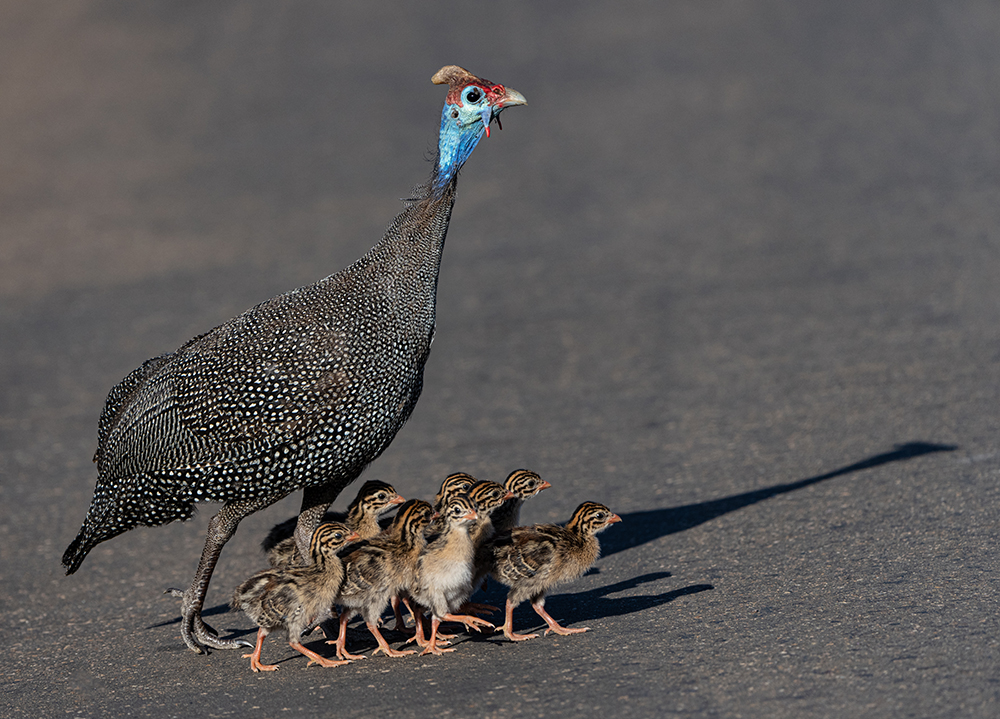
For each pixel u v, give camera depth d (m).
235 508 8.57
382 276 8.58
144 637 9.14
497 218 27.91
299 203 30.53
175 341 19.64
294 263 24.55
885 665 7.00
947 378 14.27
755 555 9.51
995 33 48.03
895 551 9.13
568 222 26.92
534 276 22.59
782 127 35.50
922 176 28.00
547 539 8.13
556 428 14.28
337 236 26.72
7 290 24.34
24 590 10.49
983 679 6.70
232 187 33.00
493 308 20.61
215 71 51.91
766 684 6.93
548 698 7.08
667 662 7.43
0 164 37.88
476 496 8.51
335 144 37.69
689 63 47.28
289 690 7.72
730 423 13.69
